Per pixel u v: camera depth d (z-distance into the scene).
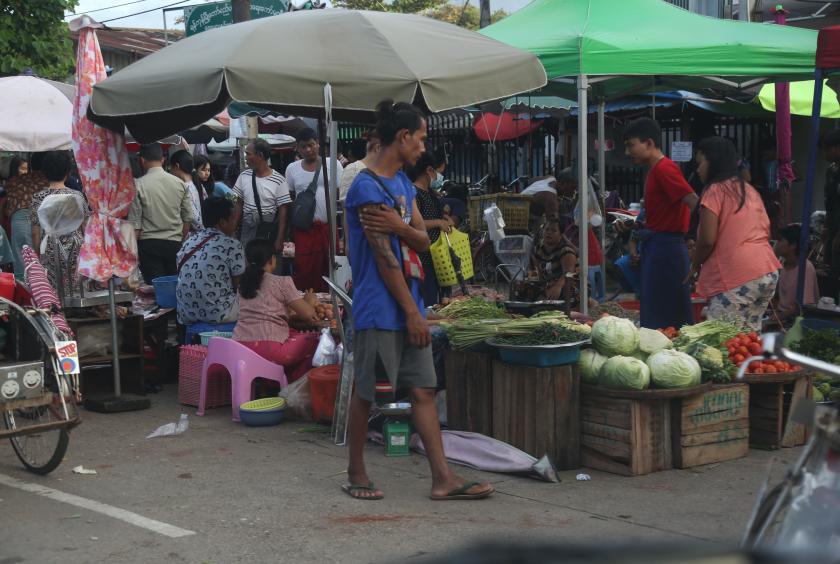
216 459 5.81
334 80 6.38
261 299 7.06
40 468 5.50
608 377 5.37
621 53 7.21
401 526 4.53
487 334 5.79
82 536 4.45
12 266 10.80
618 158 17.28
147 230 9.16
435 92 6.54
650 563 1.20
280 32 6.66
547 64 7.32
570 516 4.64
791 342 6.32
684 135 16.52
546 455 5.36
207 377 7.12
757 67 7.43
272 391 7.39
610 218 13.36
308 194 9.26
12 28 15.99
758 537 2.51
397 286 4.70
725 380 5.65
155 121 7.72
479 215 13.62
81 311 7.70
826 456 2.47
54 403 5.25
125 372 7.79
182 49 7.00
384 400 5.67
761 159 16.20
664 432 5.43
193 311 7.82
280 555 4.18
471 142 19.61
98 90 6.86
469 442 5.67
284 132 19.11
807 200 7.53
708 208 6.17
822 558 1.32
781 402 5.81
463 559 1.17
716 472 5.39
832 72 7.61
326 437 6.37
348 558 4.12
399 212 4.77
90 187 7.26
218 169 20.59
